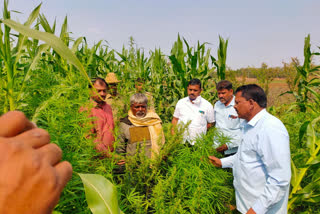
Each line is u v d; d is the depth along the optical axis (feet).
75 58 1.45
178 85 19.25
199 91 12.41
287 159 5.67
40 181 0.54
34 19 6.09
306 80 17.13
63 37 12.69
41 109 5.24
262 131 6.03
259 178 6.39
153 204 6.81
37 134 0.66
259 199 5.97
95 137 6.90
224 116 12.06
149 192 8.02
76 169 4.67
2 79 5.17
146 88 18.25
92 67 16.92
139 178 7.32
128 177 7.37
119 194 5.90
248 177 6.58
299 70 17.35
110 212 1.94
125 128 8.97
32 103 6.37
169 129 9.32
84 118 5.95
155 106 18.28
